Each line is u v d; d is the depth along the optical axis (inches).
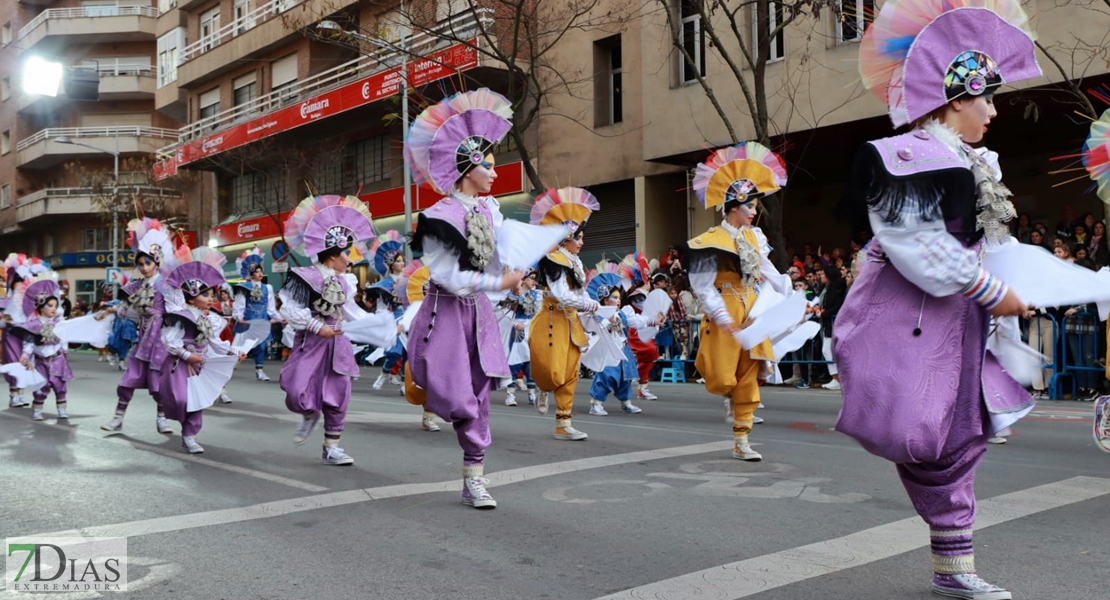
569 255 329.1
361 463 282.5
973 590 138.7
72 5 1909.4
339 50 1184.8
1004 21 139.1
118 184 1471.5
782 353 276.7
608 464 273.1
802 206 781.9
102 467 280.2
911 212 128.6
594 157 828.6
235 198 1416.1
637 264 477.1
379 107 973.2
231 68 1338.6
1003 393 135.3
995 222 135.7
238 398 513.0
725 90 681.0
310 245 290.5
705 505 215.0
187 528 198.8
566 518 204.5
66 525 202.8
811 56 617.9
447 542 185.6
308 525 200.8
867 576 156.4
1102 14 494.9
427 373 214.4
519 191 885.8
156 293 366.0
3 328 445.4
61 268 1824.6
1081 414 382.9
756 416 395.2
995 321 141.9
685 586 153.9
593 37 821.2
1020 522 191.0
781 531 189.3
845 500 217.6
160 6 1596.9
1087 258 431.8
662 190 796.6
